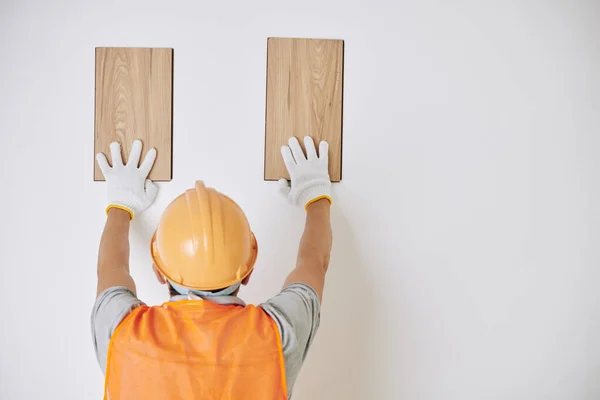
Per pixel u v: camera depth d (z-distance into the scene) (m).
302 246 1.44
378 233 1.73
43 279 1.69
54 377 1.70
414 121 1.73
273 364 1.09
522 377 1.77
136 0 1.67
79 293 1.69
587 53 1.76
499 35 1.74
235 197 1.70
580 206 1.77
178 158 1.69
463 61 1.74
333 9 1.70
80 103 1.68
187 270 1.15
